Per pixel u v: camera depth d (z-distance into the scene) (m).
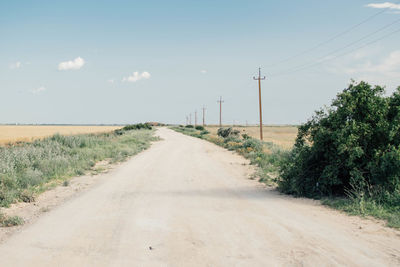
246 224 6.16
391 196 7.53
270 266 4.19
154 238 5.36
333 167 8.72
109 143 26.98
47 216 6.89
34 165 13.02
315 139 9.16
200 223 6.25
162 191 9.78
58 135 25.53
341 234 5.51
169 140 43.12
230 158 20.34
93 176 12.88
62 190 9.97
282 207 7.68
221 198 8.76
